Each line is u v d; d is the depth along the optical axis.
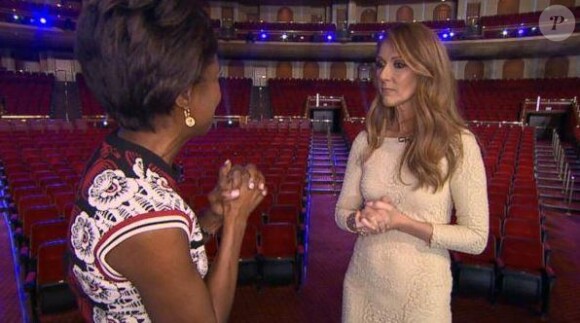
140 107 0.49
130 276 0.48
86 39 0.49
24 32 12.65
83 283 0.51
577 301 3.08
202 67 0.50
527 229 3.34
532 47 13.18
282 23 15.81
